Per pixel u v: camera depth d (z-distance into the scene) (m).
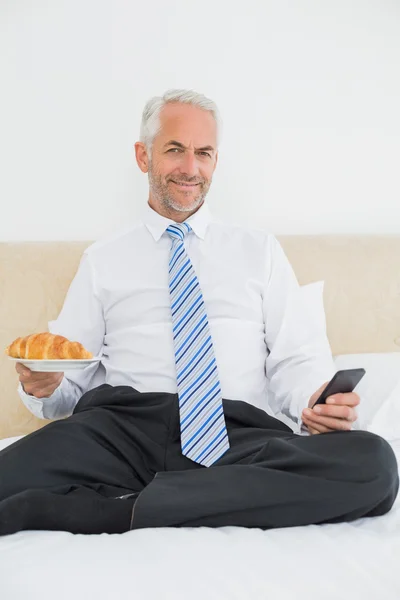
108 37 2.46
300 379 1.82
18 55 2.41
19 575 1.06
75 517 1.23
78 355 1.57
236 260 1.94
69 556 1.09
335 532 1.20
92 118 2.45
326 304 2.37
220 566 1.05
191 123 1.92
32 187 2.43
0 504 1.24
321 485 1.23
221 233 1.98
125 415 1.61
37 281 2.28
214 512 1.21
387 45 2.58
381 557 1.11
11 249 2.30
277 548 1.11
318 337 1.90
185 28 2.50
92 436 1.52
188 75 2.51
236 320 1.88
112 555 1.08
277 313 1.92
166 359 1.84
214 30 2.52
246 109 2.53
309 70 2.55
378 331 2.37
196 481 1.24
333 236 2.46
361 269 2.40
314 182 2.56
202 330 1.73
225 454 1.56
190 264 1.84
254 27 2.53
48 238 2.44
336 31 2.57
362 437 1.33
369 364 2.06
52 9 2.43
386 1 2.57
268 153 2.54
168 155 1.92
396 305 2.39
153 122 1.94
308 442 1.35
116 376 1.87
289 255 2.39
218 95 2.52
